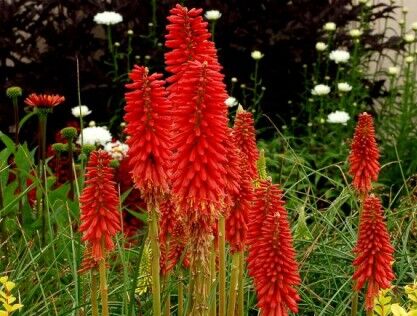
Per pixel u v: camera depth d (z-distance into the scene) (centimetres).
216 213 125
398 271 183
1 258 187
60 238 190
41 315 161
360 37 340
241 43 334
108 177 128
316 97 335
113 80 315
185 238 140
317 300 181
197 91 120
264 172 162
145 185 125
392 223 201
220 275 136
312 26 332
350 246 185
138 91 123
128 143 125
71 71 328
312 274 187
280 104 344
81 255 177
